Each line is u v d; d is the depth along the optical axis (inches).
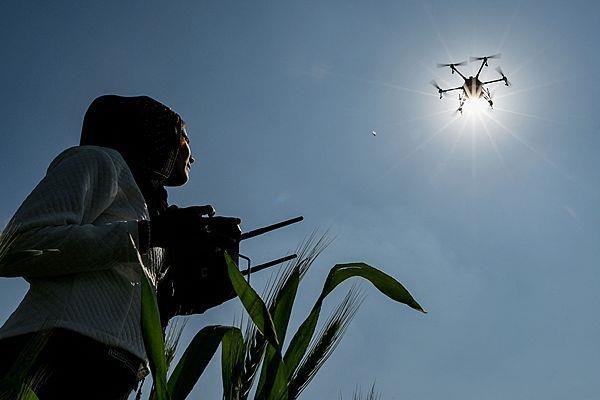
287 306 64.7
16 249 67.0
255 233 81.4
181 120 92.7
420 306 73.5
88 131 87.8
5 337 67.0
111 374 68.5
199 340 62.9
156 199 86.7
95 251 68.6
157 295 82.7
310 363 62.2
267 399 60.7
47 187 71.8
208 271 82.5
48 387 64.4
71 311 67.9
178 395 61.2
